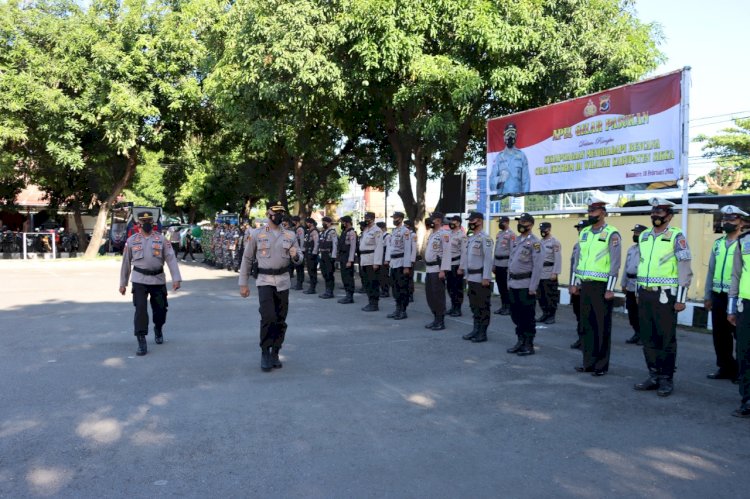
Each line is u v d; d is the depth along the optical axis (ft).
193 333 31.12
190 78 78.33
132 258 26.78
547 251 35.14
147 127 78.33
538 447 15.58
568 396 20.18
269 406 18.90
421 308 41.04
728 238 22.38
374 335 30.86
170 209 150.71
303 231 50.83
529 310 26.22
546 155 43.78
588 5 49.37
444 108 52.47
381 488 13.15
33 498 12.67
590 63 49.88
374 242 39.63
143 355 26.05
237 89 55.67
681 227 37.35
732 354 22.30
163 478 13.65
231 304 41.78
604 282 22.76
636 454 15.16
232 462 14.55
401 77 50.90
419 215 64.59
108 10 76.23
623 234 41.91
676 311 20.42
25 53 74.49
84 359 25.27
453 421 17.58
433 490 13.07
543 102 52.42
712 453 15.26
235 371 23.32
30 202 113.91
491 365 24.52
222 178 111.86
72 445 15.64
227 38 58.29
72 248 106.63
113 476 13.75
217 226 80.89
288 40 46.09
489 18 46.19
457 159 60.80
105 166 86.17
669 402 19.61
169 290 50.47
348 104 54.60
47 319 35.47
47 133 77.97
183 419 17.67
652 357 20.57
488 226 49.55
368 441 15.94
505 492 13.00
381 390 20.77
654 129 35.76
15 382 21.62
